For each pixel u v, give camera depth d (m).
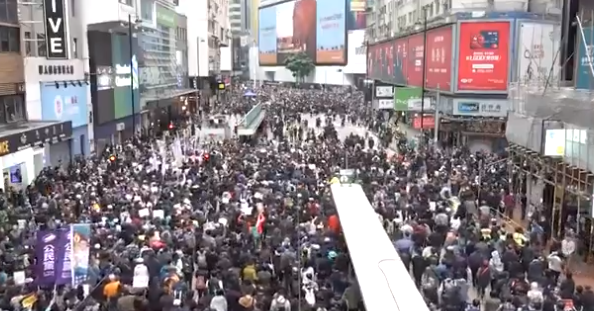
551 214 25.67
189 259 18.19
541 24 45.34
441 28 50.28
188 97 84.62
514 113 30.73
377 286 12.61
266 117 69.81
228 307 15.14
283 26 161.88
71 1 43.84
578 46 26.28
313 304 14.90
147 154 41.41
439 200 24.73
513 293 15.57
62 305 14.68
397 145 48.41
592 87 24.00
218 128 58.44
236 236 19.44
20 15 36.78
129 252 17.67
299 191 25.19
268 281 16.41
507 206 27.45
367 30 113.62
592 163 22.20
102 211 22.58
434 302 15.59
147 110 62.03
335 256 17.28
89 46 46.50
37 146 34.38
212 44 114.12
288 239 18.98
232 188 26.31
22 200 26.16
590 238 22.27
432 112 51.84
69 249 15.94
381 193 25.09
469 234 19.94
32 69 37.69
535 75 44.28
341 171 29.19
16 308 14.27
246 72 198.25
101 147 48.56
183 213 21.52
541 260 17.62
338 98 103.06
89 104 46.28
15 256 17.62
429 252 18.31
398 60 69.88
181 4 102.44
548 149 24.91
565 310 14.62
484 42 46.00
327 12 137.38
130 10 51.66
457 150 41.16
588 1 27.12
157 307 15.05
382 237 16.30
